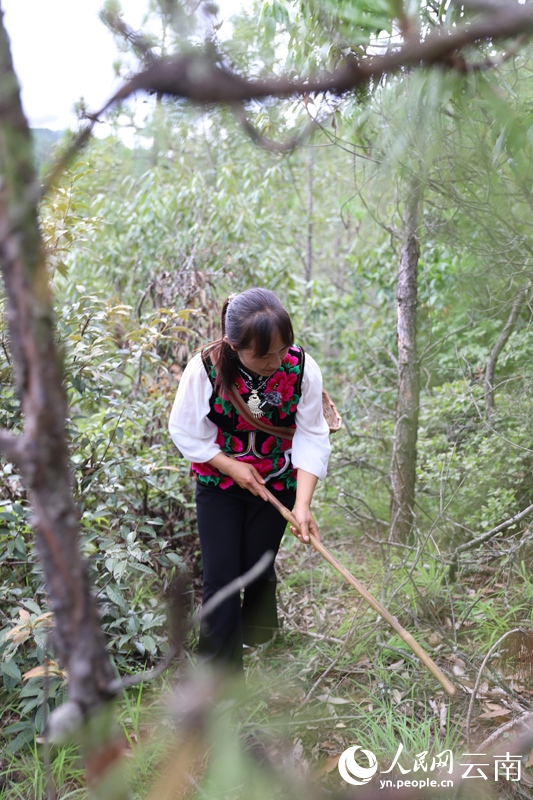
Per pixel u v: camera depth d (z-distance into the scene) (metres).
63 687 1.91
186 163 4.25
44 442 0.42
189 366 2.15
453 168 1.70
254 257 4.77
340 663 2.36
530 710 1.87
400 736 1.96
